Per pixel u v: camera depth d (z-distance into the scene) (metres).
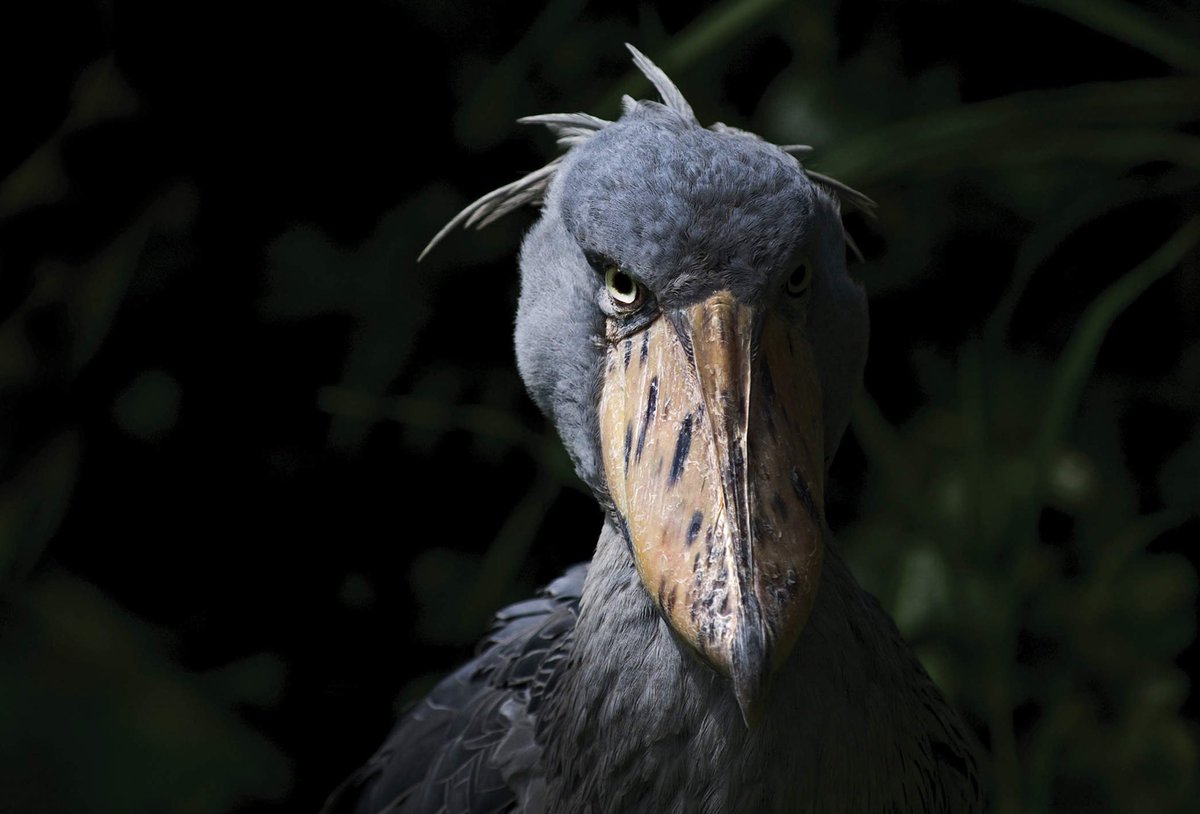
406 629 8.92
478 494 8.89
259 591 9.02
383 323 8.42
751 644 3.51
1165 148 7.39
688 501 3.82
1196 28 7.82
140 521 8.88
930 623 7.32
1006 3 8.40
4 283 8.45
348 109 8.43
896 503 7.83
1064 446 8.28
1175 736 7.89
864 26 8.43
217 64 8.24
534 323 4.61
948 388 8.48
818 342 4.32
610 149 4.12
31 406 8.54
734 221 3.92
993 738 7.14
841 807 4.19
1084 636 7.96
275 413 8.81
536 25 7.71
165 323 8.60
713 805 4.17
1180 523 8.20
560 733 4.64
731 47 8.36
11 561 8.32
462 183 8.50
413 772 6.00
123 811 7.71
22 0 8.22
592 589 4.52
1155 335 8.78
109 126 8.30
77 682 8.07
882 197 8.33
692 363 3.95
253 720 8.80
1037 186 8.39
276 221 8.55
